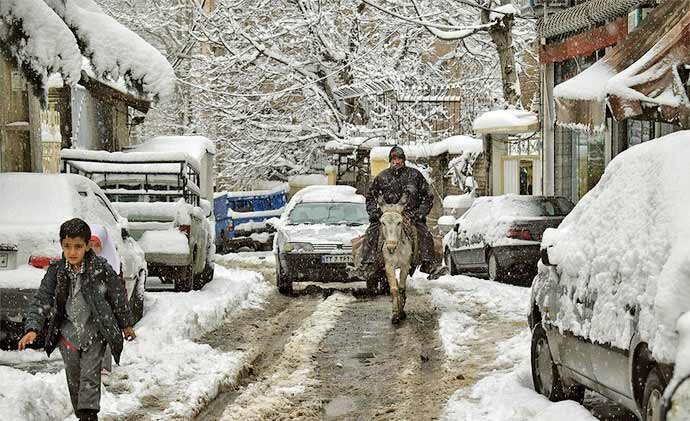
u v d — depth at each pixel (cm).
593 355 1609
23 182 2759
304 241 4047
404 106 8331
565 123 3516
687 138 1568
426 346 2748
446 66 9456
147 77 3816
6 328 2539
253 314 3509
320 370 2422
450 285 4244
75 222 1670
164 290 4034
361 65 8575
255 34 8456
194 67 9656
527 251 4094
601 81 3362
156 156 4091
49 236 2517
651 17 3350
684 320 1273
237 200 7794
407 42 8762
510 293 3709
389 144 8325
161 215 3709
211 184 7262
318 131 8981
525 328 2909
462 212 6244
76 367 1683
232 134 9294
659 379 1326
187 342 2655
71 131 5269
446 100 8150
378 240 3338
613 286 1545
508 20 6406
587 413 1653
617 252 1565
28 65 3316
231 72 8806
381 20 8556
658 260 1405
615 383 1529
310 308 3681
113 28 3788
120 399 1989
